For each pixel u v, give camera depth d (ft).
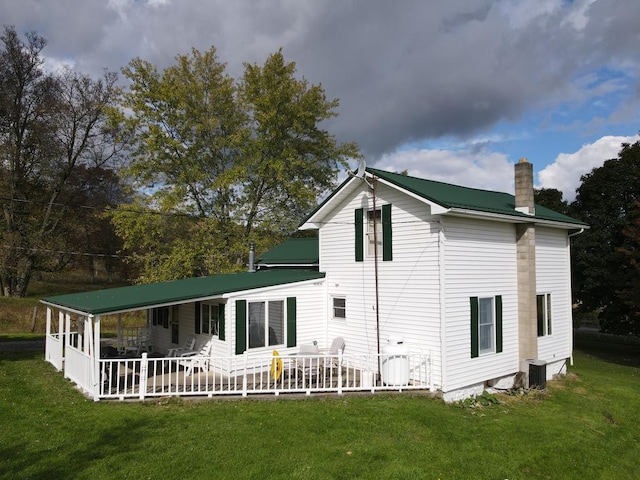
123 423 30.96
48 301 50.55
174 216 94.07
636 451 33.27
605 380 54.75
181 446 27.25
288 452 27.20
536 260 51.90
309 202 95.91
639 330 81.82
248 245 93.97
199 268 97.19
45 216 115.55
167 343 56.85
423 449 28.86
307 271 57.67
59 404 35.35
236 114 100.17
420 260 42.24
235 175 87.61
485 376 43.47
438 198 39.88
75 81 111.55
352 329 49.14
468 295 42.32
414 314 42.63
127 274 161.48
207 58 97.25
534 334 47.32
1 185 106.63
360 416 33.78
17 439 27.78
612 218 82.28
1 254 105.29
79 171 123.75
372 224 47.85
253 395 37.78
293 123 94.22
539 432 34.19
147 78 91.56
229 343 44.52
